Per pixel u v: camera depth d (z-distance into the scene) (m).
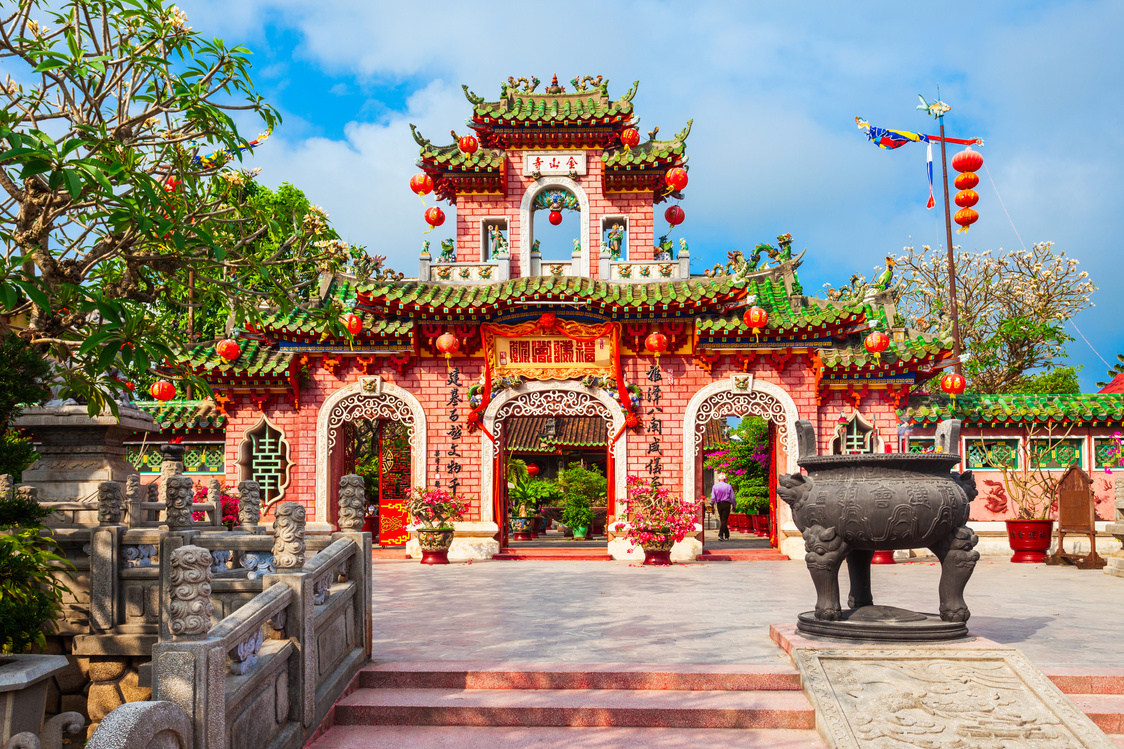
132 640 8.60
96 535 8.73
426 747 5.39
